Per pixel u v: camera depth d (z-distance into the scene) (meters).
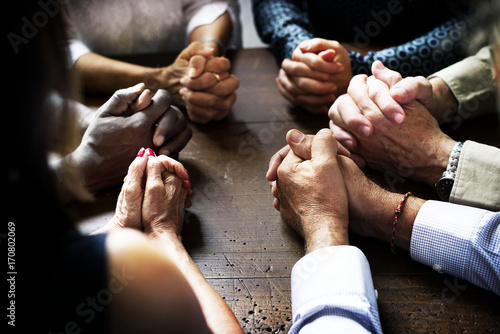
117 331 0.44
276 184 0.65
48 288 0.43
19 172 0.42
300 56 0.81
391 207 0.61
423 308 0.55
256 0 1.00
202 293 0.54
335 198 0.60
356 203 0.62
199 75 0.78
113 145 0.68
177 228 0.62
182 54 0.83
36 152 0.42
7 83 0.38
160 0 0.94
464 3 0.84
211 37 0.94
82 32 0.87
